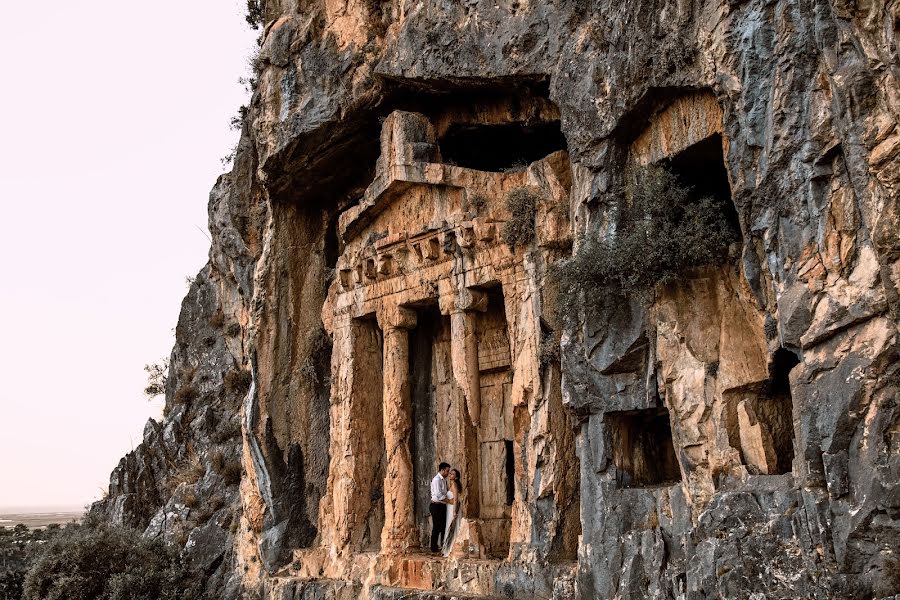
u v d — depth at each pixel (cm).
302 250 2798
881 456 1207
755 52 1451
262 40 2738
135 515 3922
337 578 2406
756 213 1448
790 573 1320
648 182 1659
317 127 2466
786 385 1545
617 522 1675
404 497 2333
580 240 1786
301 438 2722
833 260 1312
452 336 2212
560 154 2028
